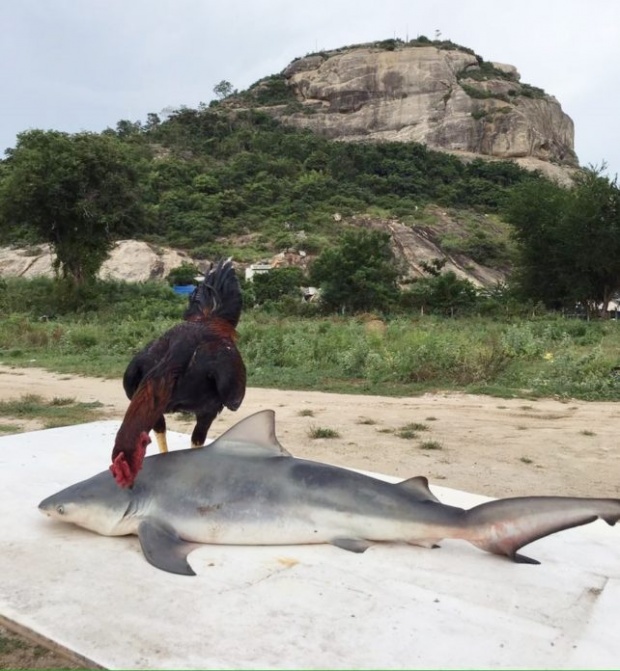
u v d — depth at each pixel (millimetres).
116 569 3689
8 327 24578
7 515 4426
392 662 2877
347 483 4000
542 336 22125
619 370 14422
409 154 91250
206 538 3947
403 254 67188
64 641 3029
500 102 112312
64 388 13414
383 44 123938
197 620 3193
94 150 34750
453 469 7426
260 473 4051
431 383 14078
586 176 40469
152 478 4059
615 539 4309
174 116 96812
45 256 56312
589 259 37406
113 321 30109
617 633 3143
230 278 4492
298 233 66000
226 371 4129
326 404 11711
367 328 24750
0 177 39000
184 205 68938
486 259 70000
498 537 3752
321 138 99188
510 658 2920
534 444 8836
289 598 3391
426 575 3654
